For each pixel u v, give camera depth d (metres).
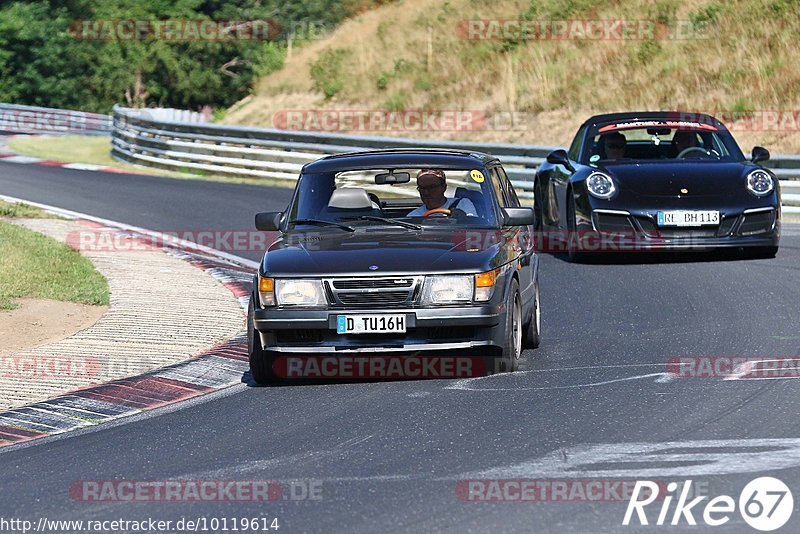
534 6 116.31
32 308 37.81
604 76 99.38
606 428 22.91
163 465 21.72
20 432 25.06
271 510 18.55
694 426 22.84
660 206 44.69
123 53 179.25
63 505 19.42
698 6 103.75
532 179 71.81
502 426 23.38
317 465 21.11
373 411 25.22
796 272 42.72
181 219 64.31
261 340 28.06
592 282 43.09
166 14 179.75
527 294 31.28
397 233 29.95
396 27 131.00
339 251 28.50
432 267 27.52
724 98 89.94
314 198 31.56
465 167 31.84
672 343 31.92
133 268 46.81
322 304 27.45
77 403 27.33
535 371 28.91
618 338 33.12
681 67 95.94
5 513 19.14
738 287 40.34
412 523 17.55
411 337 27.59
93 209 68.75
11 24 181.88
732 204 44.59
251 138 87.88
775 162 60.94
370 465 20.92
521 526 17.28
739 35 97.12
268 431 23.95
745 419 23.23
